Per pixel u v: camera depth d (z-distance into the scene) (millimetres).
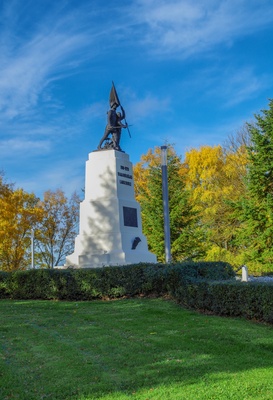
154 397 5652
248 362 7090
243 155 35625
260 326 9844
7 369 7102
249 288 10586
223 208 34406
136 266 14805
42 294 15570
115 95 21875
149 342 8602
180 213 29719
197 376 6430
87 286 15008
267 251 24562
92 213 19938
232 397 5582
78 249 19938
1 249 33750
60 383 6379
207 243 33250
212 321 10445
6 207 32719
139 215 20938
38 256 44344
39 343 8789
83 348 8328
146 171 37031
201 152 39312
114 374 6723
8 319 11445
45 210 43188
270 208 24344
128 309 12531
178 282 13539
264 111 25625
